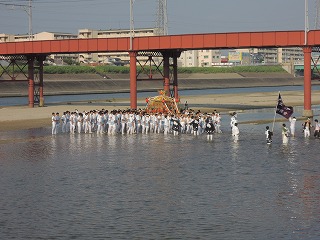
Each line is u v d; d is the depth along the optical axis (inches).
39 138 3129.9
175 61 4849.9
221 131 3408.0
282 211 1544.0
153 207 1603.1
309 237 1336.1
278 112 3006.9
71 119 3366.1
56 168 2196.1
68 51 4793.3
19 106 5590.6
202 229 1406.3
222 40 4227.4
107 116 3388.3
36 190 1819.6
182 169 2146.9
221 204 1625.2
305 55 4040.4
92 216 1520.7
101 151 2620.6
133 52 4503.0
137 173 2079.2
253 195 1721.2
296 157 2388.0
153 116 3371.1
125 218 1501.0
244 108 5246.1
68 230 1407.5
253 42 4136.3
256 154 2486.5
